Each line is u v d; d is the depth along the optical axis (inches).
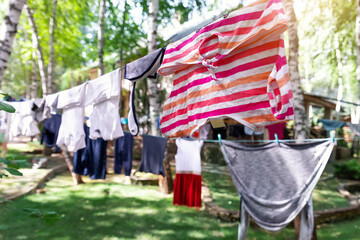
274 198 103.6
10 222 158.2
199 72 64.2
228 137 409.1
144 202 214.4
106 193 236.8
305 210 99.7
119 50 400.8
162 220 175.6
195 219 180.2
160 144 152.1
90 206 197.6
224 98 57.2
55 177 288.7
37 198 206.7
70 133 119.1
